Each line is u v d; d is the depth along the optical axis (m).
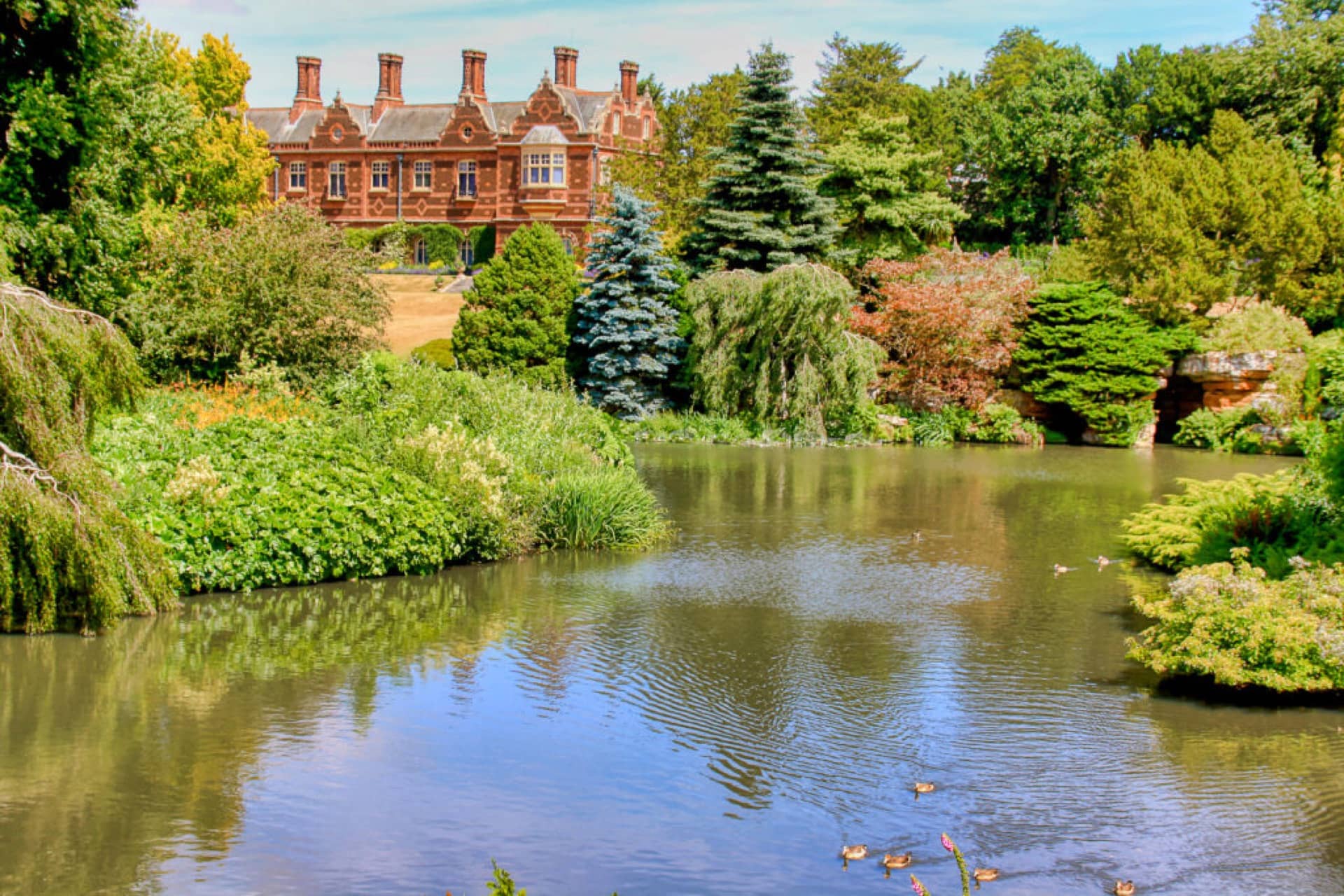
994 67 70.88
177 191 30.20
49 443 9.73
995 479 23.66
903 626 11.66
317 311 22.42
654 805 7.18
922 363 33.06
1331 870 6.41
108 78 17.25
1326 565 11.50
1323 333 32.28
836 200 38.91
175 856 6.32
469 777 7.52
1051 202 54.75
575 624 11.52
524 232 33.34
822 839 6.76
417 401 17.05
